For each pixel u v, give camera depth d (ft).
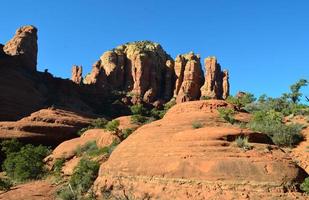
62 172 136.77
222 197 67.15
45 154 173.47
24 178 142.72
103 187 88.84
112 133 149.18
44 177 142.82
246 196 66.28
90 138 170.19
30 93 278.05
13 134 214.69
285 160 73.72
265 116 130.62
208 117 109.91
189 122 103.50
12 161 155.33
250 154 73.15
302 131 116.78
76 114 257.75
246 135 79.87
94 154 133.08
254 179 68.44
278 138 112.27
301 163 100.89
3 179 141.38
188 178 72.54
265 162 71.05
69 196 93.81
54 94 313.94
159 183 75.97
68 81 335.06
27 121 229.25
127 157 90.48
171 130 95.50
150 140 91.50
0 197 108.37
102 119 233.55
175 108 124.98
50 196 104.53
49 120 233.55
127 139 102.73
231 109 120.16
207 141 78.33
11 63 285.64
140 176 81.20
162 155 81.35
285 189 67.41
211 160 73.10
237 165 70.79
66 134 230.07
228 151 74.64
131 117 194.18
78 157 151.94
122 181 84.84
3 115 247.29
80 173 105.60
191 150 77.56
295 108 146.30
